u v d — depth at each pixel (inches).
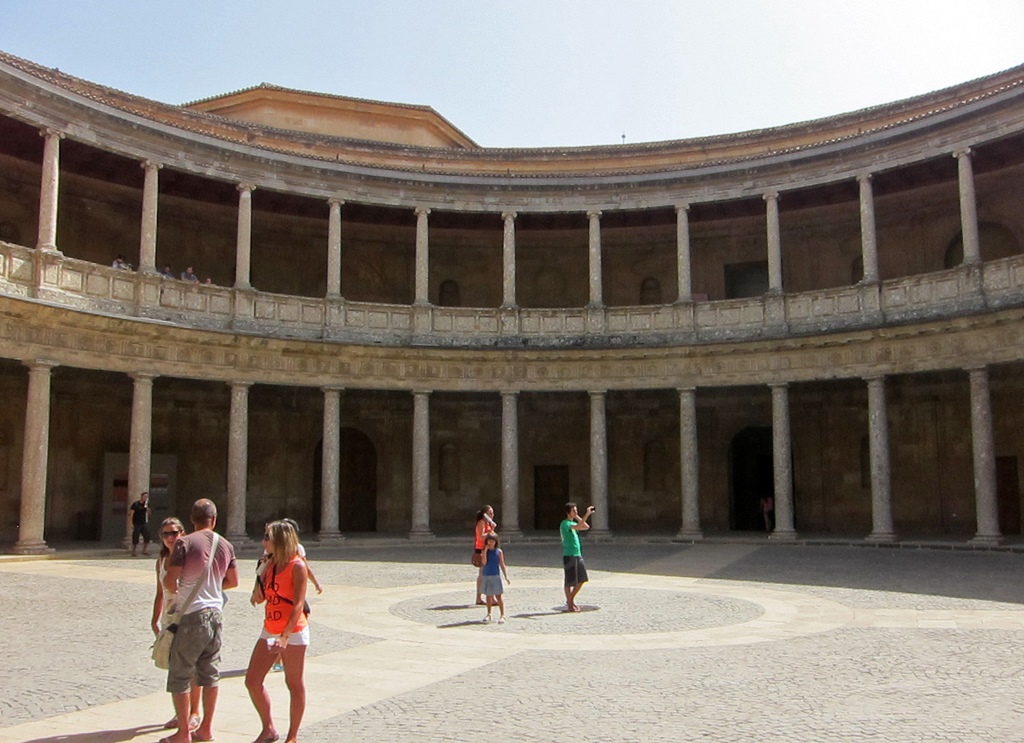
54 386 1402.6
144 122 1298.0
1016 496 1432.1
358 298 1691.7
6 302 1112.8
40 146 1321.4
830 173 1429.6
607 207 1555.1
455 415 1734.7
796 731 378.3
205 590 375.9
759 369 1443.2
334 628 644.1
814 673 487.2
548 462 1739.7
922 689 448.1
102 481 1408.7
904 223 1545.3
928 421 1524.4
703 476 1676.9
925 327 1284.4
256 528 1579.7
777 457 1418.6
